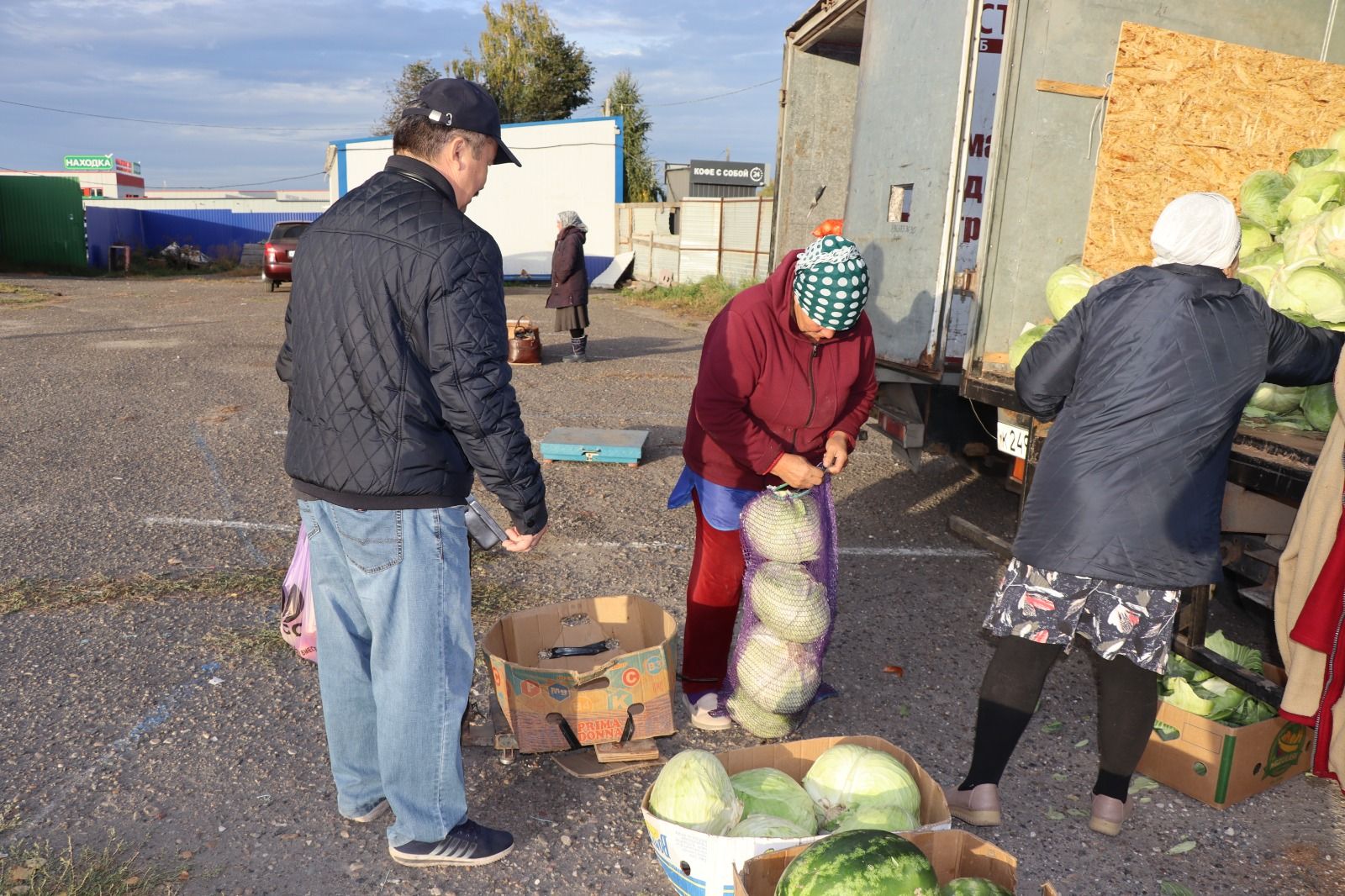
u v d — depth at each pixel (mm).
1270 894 2705
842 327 2975
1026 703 2867
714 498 3393
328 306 2330
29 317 16062
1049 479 2725
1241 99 4906
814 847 2043
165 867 2699
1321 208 4367
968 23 4816
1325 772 2748
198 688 3732
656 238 24219
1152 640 2697
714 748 3445
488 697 3738
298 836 2869
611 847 2871
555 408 9328
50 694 3639
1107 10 4770
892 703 3801
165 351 12289
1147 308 2598
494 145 2494
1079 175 4906
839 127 7785
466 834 2734
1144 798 3172
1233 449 3314
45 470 6652
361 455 2346
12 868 2639
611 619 3635
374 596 2461
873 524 6012
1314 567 2723
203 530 5531
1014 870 2182
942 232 5090
